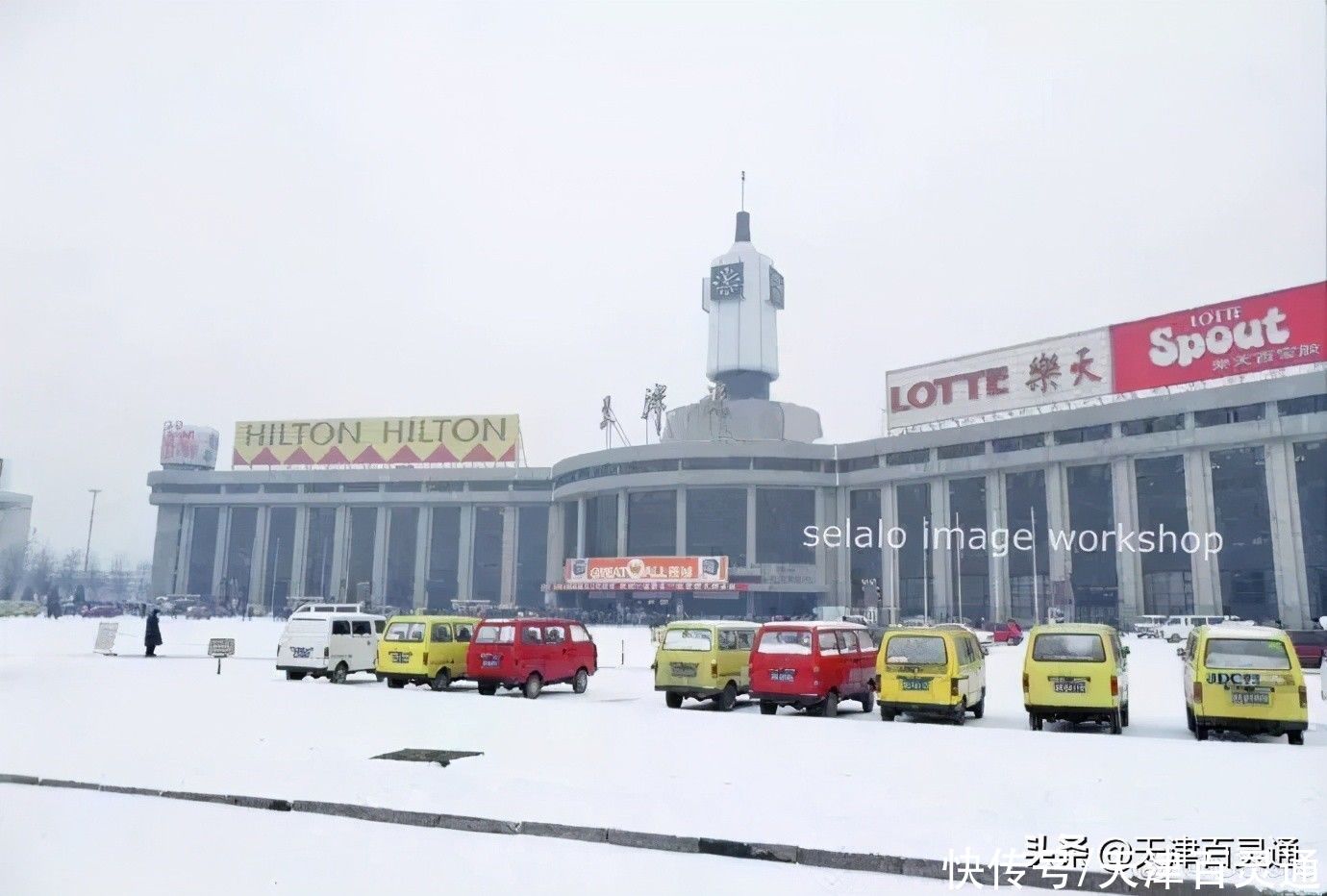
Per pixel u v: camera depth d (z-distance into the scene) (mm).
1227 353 65250
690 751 12781
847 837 7887
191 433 112500
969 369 79625
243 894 6609
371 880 6977
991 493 76812
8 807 9273
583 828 8242
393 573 106375
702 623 20016
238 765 10977
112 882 6867
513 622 21281
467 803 9039
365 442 107125
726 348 111000
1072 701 15758
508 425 104375
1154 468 70812
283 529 108625
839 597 84750
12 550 106188
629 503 92000
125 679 23281
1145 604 69500
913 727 16047
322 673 24625
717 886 6926
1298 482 63875
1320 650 35250
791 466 87125
